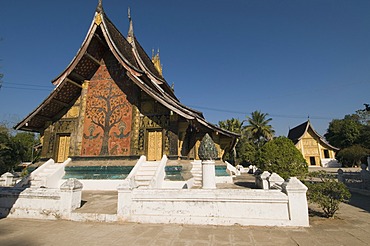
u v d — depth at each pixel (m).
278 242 4.33
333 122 45.62
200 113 14.12
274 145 10.51
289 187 5.41
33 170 12.58
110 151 12.35
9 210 6.54
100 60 13.88
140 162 11.40
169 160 11.55
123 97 12.96
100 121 12.91
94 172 11.61
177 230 5.11
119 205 5.96
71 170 11.85
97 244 4.36
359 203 8.52
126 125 12.53
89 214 6.06
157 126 12.23
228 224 5.39
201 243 4.31
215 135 15.17
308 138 41.00
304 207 5.28
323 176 6.83
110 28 13.28
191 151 14.89
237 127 40.97
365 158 35.53
